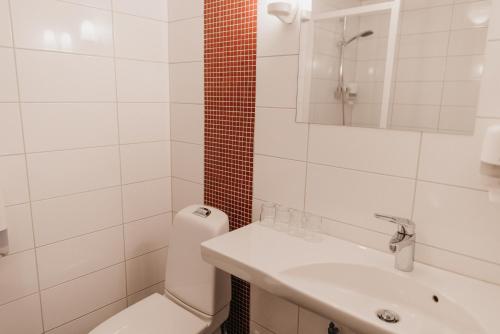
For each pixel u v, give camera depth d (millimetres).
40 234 1507
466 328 905
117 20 1630
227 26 1563
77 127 1561
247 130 1572
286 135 1437
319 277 1146
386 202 1204
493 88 970
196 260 1528
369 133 1211
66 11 1461
